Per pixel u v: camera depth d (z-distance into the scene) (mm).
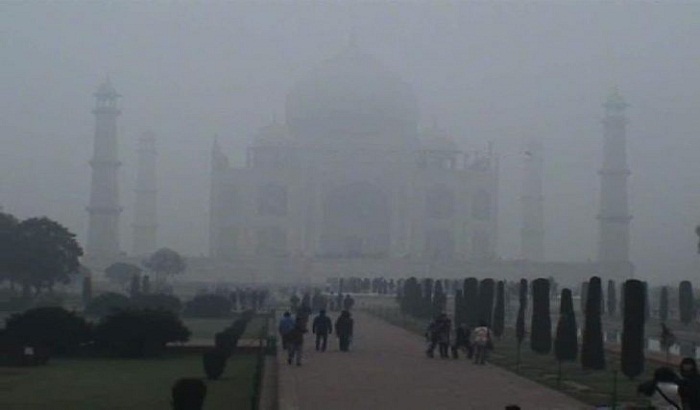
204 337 75625
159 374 52938
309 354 64438
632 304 51000
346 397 44188
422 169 194500
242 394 45000
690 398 28266
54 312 62469
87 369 55500
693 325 103062
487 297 80938
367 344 72500
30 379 50500
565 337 58969
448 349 66438
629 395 44656
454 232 194250
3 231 110062
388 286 157250
